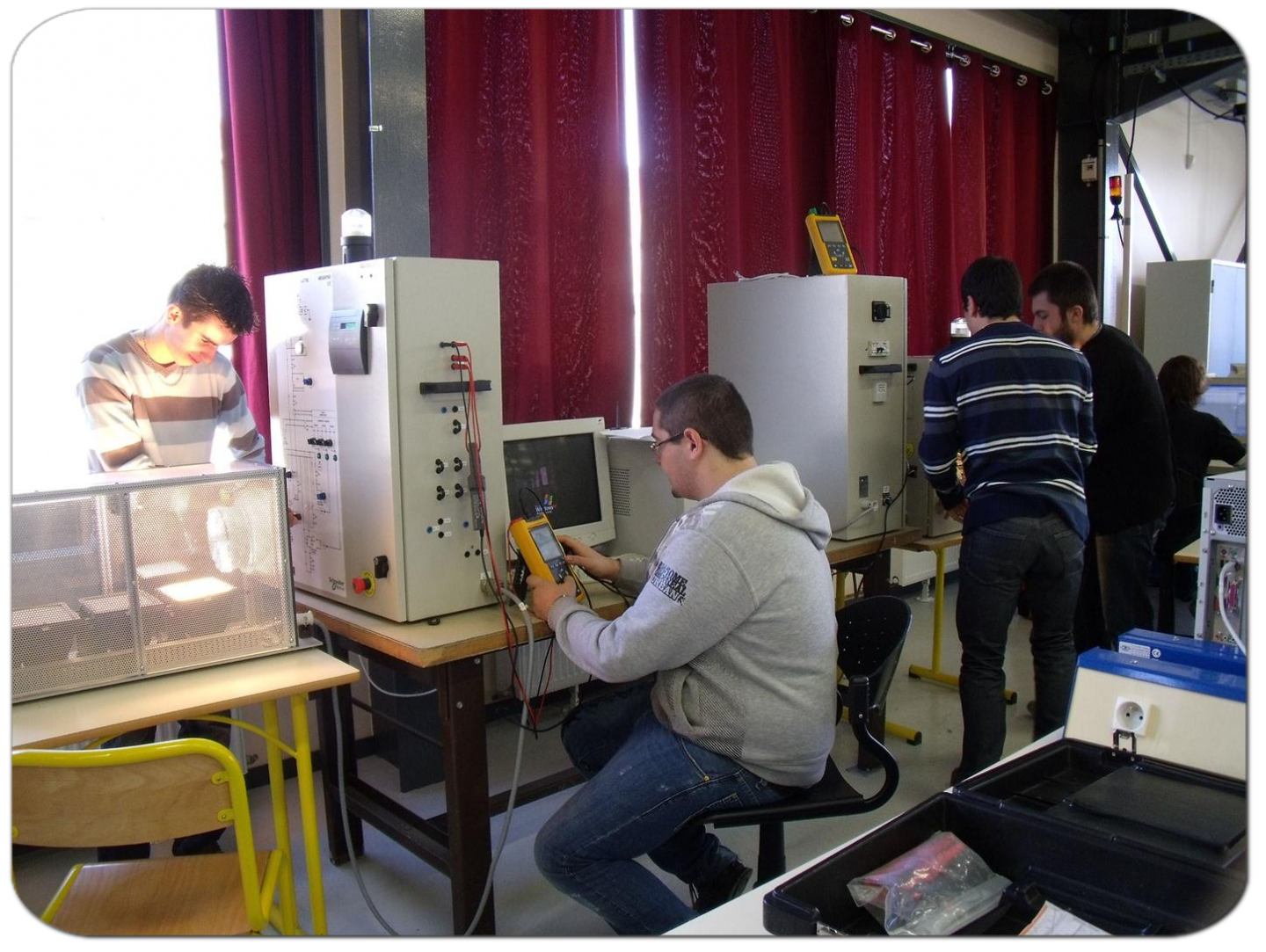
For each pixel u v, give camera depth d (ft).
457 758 6.39
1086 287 9.52
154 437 7.24
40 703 5.49
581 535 8.19
